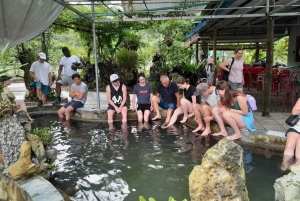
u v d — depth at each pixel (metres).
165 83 5.69
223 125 4.46
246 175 3.07
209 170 1.87
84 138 4.72
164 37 17.39
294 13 5.32
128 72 10.98
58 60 17.81
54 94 8.35
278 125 4.80
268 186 2.79
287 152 3.43
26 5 4.50
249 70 10.05
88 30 11.88
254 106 4.25
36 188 2.47
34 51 9.52
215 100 4.68
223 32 11.51
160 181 3.01
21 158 2.61
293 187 1.93
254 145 4.08
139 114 5.91
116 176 3.17
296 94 6.86
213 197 1.84
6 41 5.14
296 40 8.92
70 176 3.18
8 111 2.78
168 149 4.04
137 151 3.99
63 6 5.14
